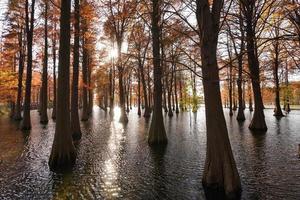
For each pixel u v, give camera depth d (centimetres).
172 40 1636
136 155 1462
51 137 2095
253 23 1817
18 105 3597
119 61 3162
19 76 3506
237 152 1483
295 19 1446
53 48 3653
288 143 1716
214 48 899
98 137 2133
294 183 957
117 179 1048
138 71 4688
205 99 912
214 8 902
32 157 1427
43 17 2711
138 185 976
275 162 1249
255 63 2350
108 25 3098
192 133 2298
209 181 901
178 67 4106
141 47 3391
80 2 2086
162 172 1127
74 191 926
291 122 3031
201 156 1402
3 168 1214
